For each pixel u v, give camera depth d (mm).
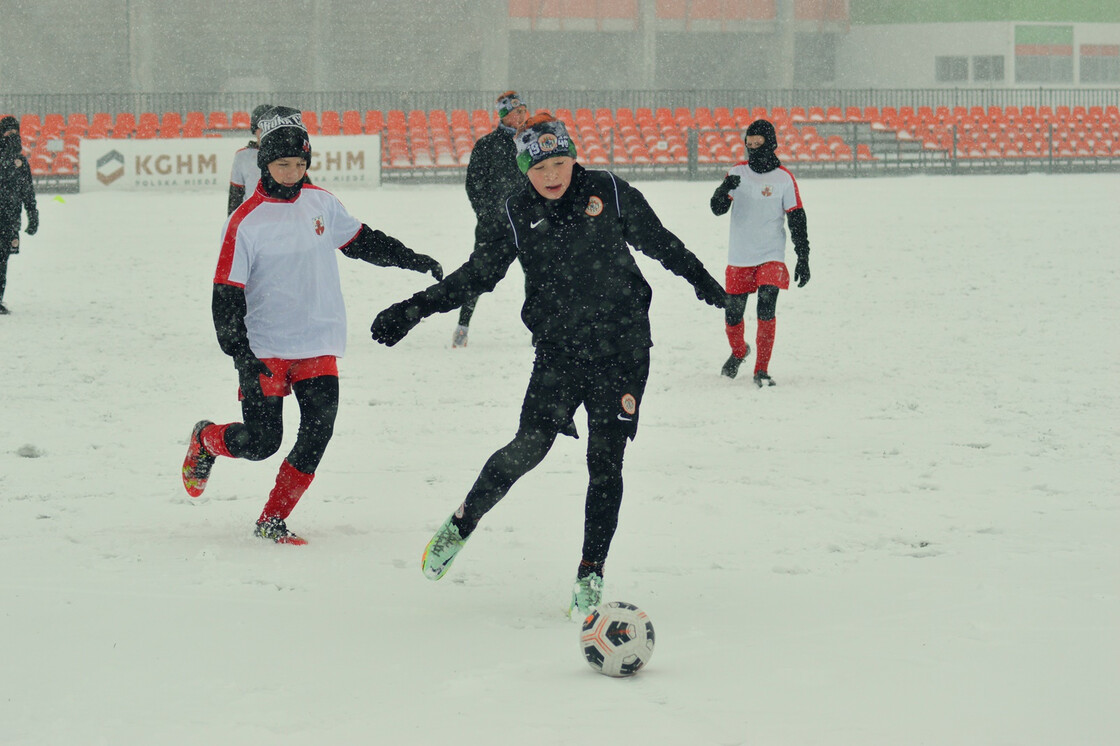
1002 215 33344
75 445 10406
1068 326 16766
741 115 54594
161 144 41438
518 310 19766
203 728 4703
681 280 22672
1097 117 59062
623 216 6219
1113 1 70062
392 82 68062
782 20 70062
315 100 62812
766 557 7340
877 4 72750
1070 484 9031
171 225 31547
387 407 12258
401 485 9234
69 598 6445
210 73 66000
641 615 5375
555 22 67125
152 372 13922
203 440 7535
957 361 14492
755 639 5809
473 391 13086
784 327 17344
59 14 64188
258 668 5410
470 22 67688
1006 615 6105
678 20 69125
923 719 4773
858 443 10562
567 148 6043
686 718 4812
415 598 6539
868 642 5730
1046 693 5039
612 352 6223
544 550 7566
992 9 68688
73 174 43688
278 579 6840
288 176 7414
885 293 20250
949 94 69750
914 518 8164
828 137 53219
